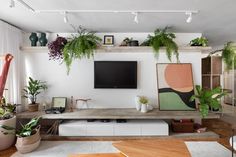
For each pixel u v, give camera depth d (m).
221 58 5.50
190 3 2.35
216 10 2.59
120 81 3.69
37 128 2.84
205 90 3.44
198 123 3.77
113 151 2.70
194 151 2.67
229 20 3.03
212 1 2.29
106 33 3.75
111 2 2.32
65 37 3.68
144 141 2.10
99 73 3.68
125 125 3.21
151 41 3.44
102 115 3.20
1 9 2.56
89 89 3.77
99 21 3.09
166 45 3.35
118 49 3.61
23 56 3.71
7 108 2.94
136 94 3.76
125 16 2.84
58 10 2.59
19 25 3.32
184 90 3.66
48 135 3.22
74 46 3.31
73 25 3.31
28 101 3.73
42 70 3.74
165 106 3.60
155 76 3.74
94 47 3.45
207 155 2.54
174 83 3.68
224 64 5.70
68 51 3.36
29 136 2.65
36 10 2.60
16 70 3.42
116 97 3.77
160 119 3.51
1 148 2.70
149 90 3.75
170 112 3.38
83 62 3.74
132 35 3.76
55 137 3.20
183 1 2.29
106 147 2.84
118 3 2.36
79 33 3.62
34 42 3.60
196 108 3.64
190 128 3.37
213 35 4.14
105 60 3.72
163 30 3.51
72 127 3.20
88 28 3.49
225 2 2.32
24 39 3.76
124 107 3.77
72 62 3.73
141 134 3.21
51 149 2.76
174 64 3.72
